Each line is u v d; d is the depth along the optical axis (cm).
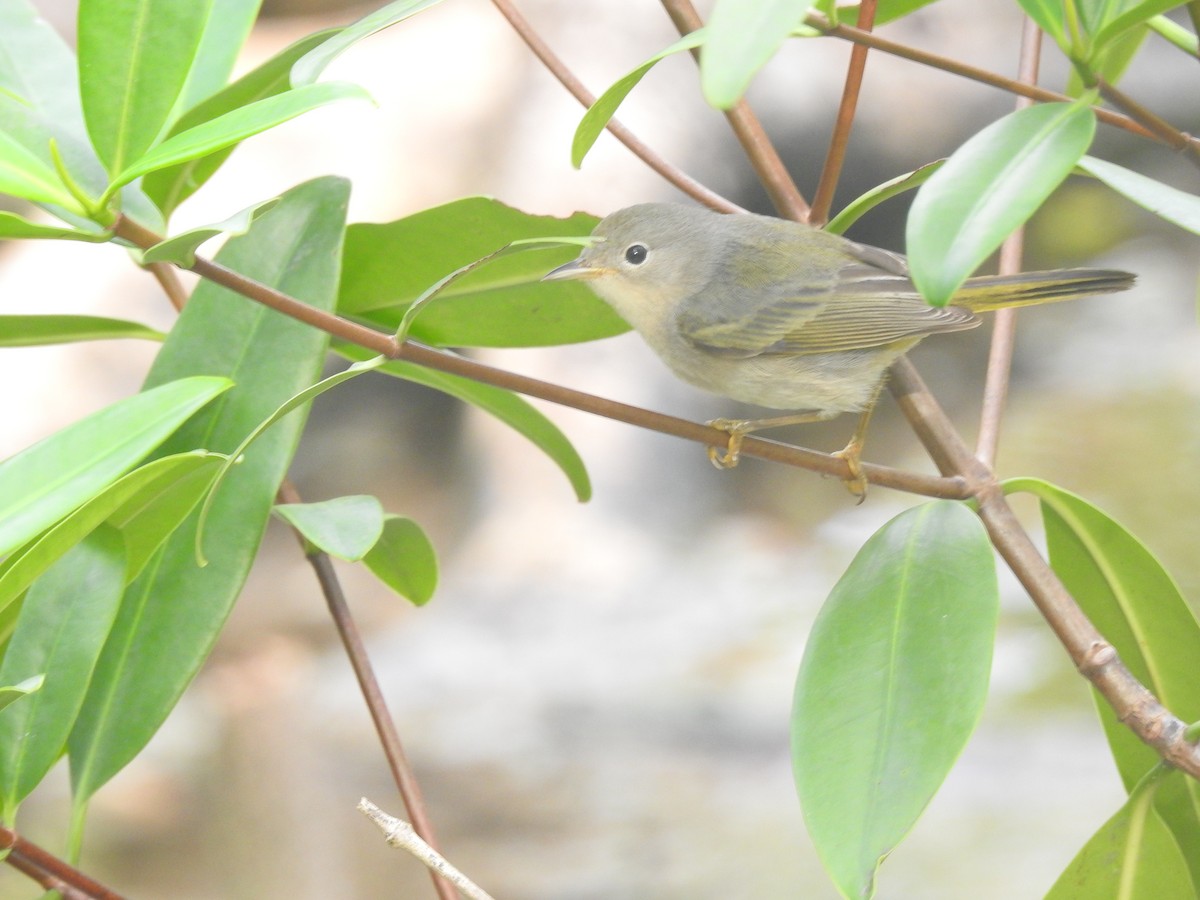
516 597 1468
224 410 531
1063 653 1255
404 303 579
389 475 1728
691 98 1789
